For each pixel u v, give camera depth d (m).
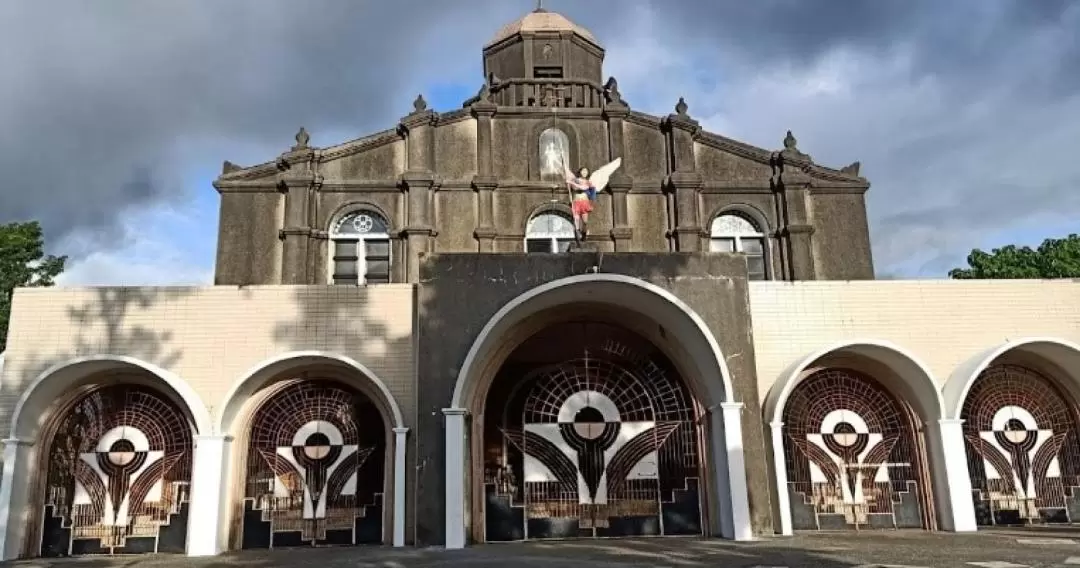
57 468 14.91
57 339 15.07
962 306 16.23
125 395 15.35
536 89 21.31
